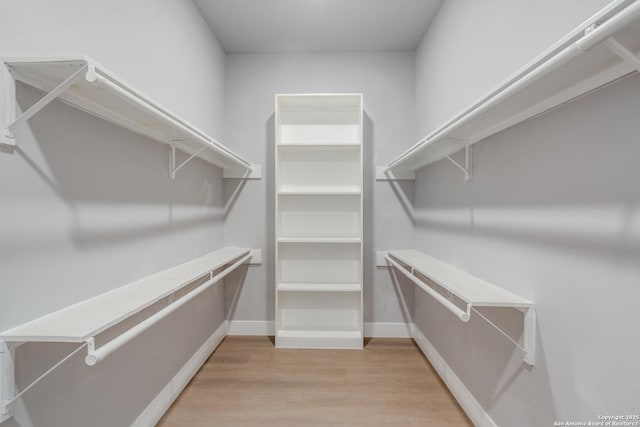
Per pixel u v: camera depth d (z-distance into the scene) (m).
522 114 1.13
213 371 2.02
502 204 1.31
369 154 2.63
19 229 0.83
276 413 1.60
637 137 0.74
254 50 2.61
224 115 2.63
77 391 1.02
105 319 0.88
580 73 0.81
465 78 1.68
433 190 2.16
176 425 1.50
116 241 1.22
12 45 0.82
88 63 0.77
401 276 2.62
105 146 1.16
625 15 0.51
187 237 1.88
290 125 2.60
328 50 2.62
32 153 0.87
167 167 1.62
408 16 2.16
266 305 2.65
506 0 1.28
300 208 2.60
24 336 0.77
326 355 2.26
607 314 0.81
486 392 1.42
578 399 0.90
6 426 0.79
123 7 1.28
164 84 1.63
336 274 2.59
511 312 1.23
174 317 1.72
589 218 0.87
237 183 2.63
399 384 1.88
